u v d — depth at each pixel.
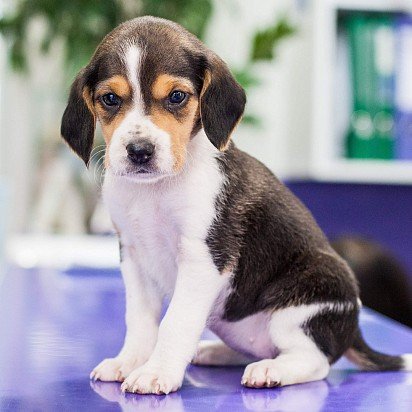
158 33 2.41
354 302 2.69
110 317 3.58
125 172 2.37
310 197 5.49
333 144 4.95
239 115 2.50
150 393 2.29
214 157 2.56
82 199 6.59
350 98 4.95
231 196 2.56
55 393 2.29
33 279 4.85
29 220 6.68
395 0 4.87
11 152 6.75
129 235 2.63
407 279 4.68
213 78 2.45
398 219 5.53
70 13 5.06
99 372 2.46
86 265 5.48
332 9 4.82
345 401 2.25
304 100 5.21
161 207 2.52
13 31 5.30
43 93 6.73
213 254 2.50
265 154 6.05
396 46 4.90
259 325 2.69
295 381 2.47
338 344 2.64
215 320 2.71
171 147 2.38
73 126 2.54
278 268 2.66
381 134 4.93
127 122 2.37
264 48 4.97
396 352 3.01
